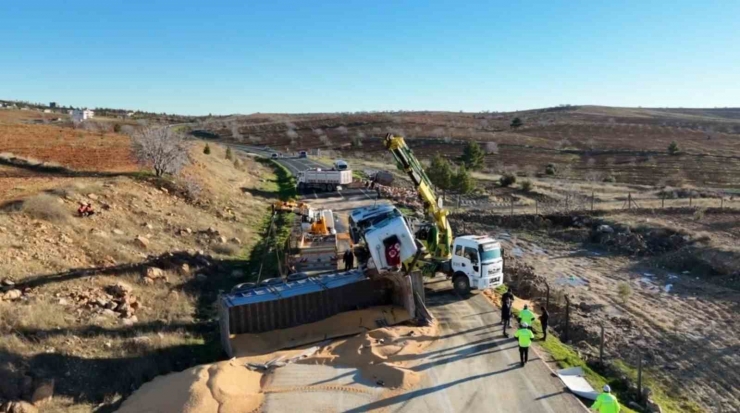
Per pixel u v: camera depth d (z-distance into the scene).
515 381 14.89
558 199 46.75
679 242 32.31
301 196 48.69
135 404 13.11
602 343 17.30
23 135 51.00
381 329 17.72
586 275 28.64
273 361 15.71
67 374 13.80
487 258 21.72
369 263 20.72
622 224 36.19
